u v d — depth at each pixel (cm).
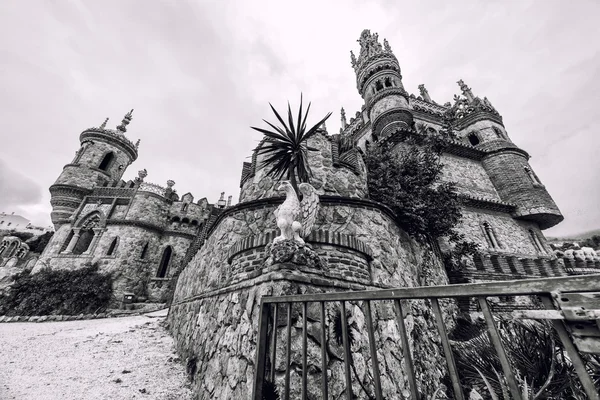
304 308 221
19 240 3538
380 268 615
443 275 1070
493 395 273
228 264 623
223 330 432
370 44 2517
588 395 94
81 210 2472
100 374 559
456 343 519
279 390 282
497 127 2047
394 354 437
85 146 2900
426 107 2466
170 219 2758
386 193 914
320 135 909
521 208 1608
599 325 95
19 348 773
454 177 1630
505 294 121
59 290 1897
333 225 649
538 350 320
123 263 2206
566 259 1952
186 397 462
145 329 1080
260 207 676
